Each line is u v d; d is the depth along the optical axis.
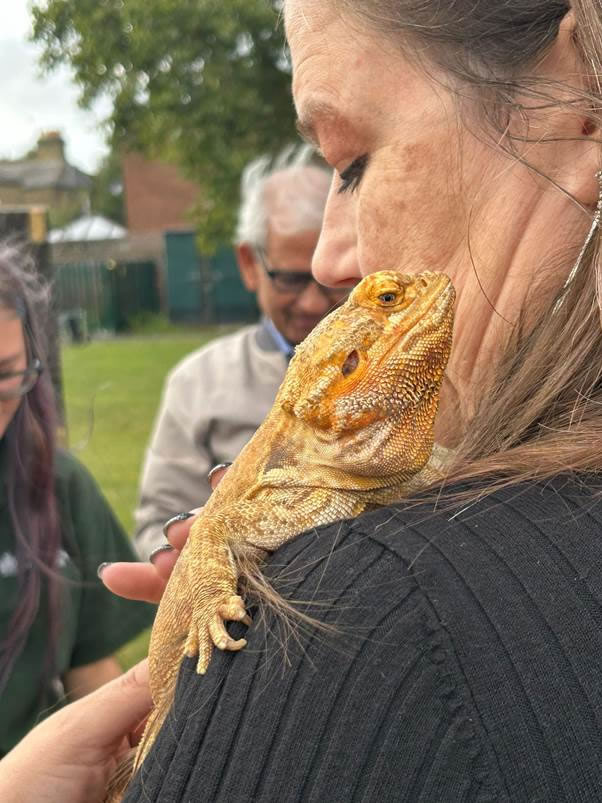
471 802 0.18
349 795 0.19
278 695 0.21
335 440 0.33
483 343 0.31
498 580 0.20
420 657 0.19
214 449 0.84
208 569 0.28
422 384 0.32
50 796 0.36
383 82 0.31
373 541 0.22
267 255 0.82
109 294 5.98
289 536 0.32
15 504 0.62
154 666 0.33
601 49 0.25
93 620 0.68
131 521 1.53
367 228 0.34
